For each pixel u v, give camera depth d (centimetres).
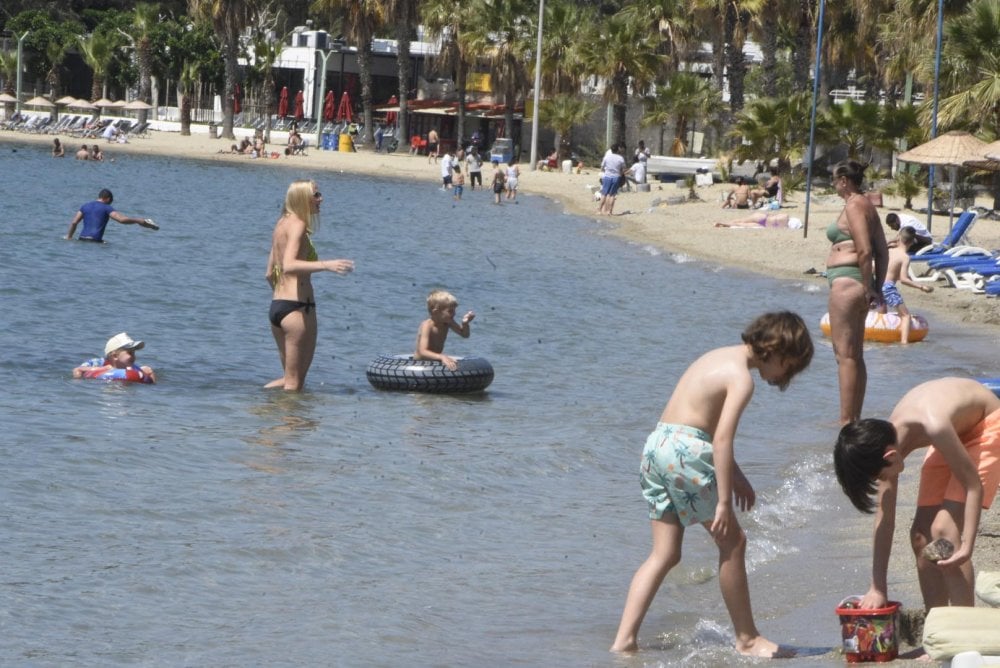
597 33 7112
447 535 888
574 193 6050
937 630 562
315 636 677
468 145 9031
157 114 10881
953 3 4159
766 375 647
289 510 921
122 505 907
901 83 6612
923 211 4331
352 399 1381
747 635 660
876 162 5347
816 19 5750
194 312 1998
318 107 9912
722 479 631
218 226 3669
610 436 1235
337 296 2277
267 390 1412
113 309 1969
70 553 794
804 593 768
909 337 1961
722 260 3225
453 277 2694
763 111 5228
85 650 640
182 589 743
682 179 6131
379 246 3350
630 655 661
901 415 623
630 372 1631
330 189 5694
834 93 7831
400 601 743
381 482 1020
